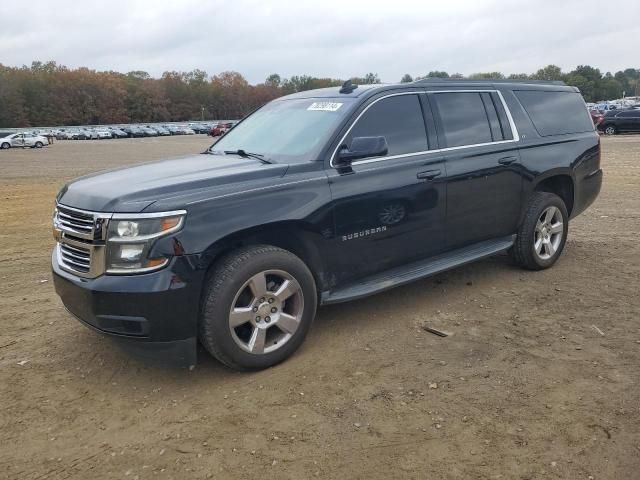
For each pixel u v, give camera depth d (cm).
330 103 470
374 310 495
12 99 11069
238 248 382
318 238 411
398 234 459
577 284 549
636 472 278
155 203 349
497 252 542
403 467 286
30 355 425
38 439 322
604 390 351
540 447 298
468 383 365
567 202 623
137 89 13212
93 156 3359
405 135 471
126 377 390
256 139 489
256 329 382
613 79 13950
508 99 562
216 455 302
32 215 1038
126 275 346
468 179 502
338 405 344
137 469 294
